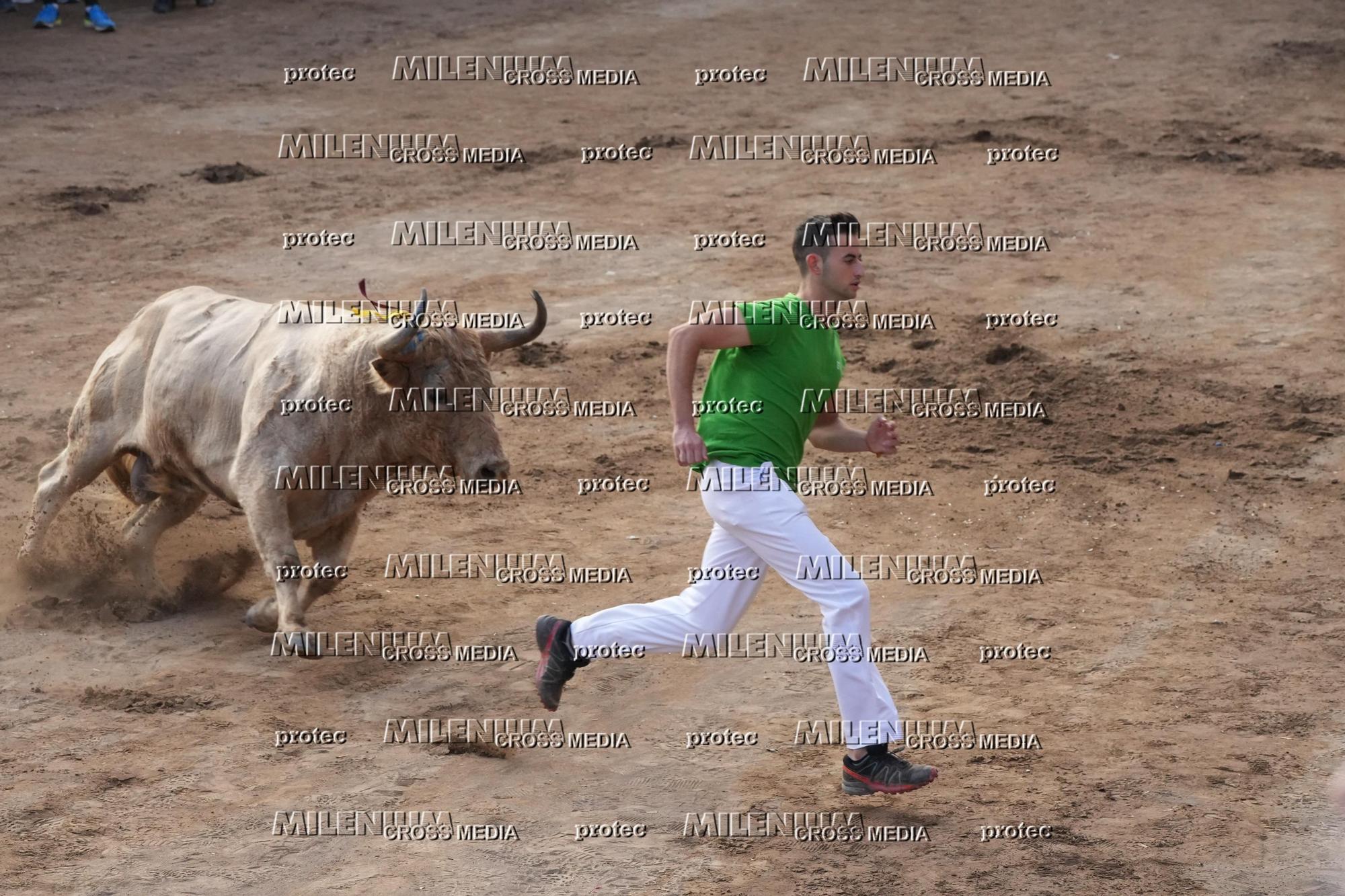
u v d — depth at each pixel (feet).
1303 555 49.80
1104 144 118.32
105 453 45.80
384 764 35.81
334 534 43.65
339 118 128.98
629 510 54.75
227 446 43.09
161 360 44.50
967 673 40.98
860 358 72.43
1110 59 149.28
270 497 41.45
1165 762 35.50
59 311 79.92
